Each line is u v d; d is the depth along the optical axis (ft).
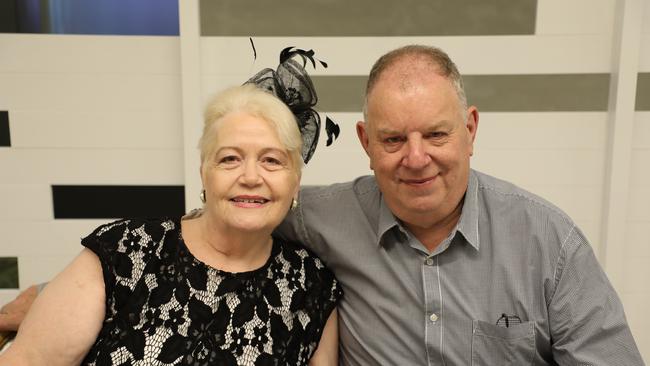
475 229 4.11
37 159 6.88
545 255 3.99
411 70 3.79
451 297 4.14
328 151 6.87
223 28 6.59
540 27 6.57
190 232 4.15
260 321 3.95
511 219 4.14
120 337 3.67
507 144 6.84
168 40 6.66
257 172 3.79
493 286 4.08
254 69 6.68
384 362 4.29
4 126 6.79
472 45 6.63
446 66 3.86
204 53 6.64
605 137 6.80
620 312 3.97
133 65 6.71
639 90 6.65
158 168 6.95
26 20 6.58
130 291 3.76
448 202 3.97
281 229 4.73
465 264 4.15
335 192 4.70
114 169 6.94
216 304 3.86
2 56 6.63
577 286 3.94
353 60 6.68
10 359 3.44
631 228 6.99
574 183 6.92
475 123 4.16
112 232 3.92
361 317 4.41
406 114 3.71
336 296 4.45
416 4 6.55
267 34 6.62
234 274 3.95
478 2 6.54
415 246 4.18
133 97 6.79
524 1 6.51
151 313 3.73
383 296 4.32
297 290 4.19
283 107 3.96
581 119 6.77
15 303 4.85
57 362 3.58
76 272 3.77
